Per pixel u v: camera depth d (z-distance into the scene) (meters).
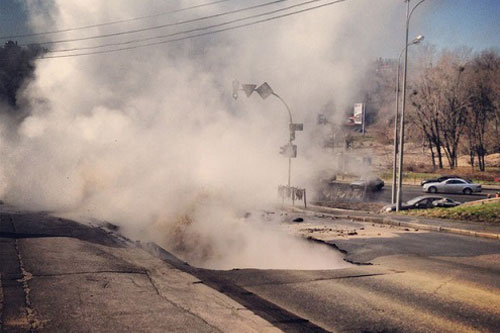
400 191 24.19
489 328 5.52
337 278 7.99
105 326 4.88
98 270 7.23
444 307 6.33
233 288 7.23
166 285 6.66
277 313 6.00
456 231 14.77
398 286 7.45
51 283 6.38
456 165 67.19
